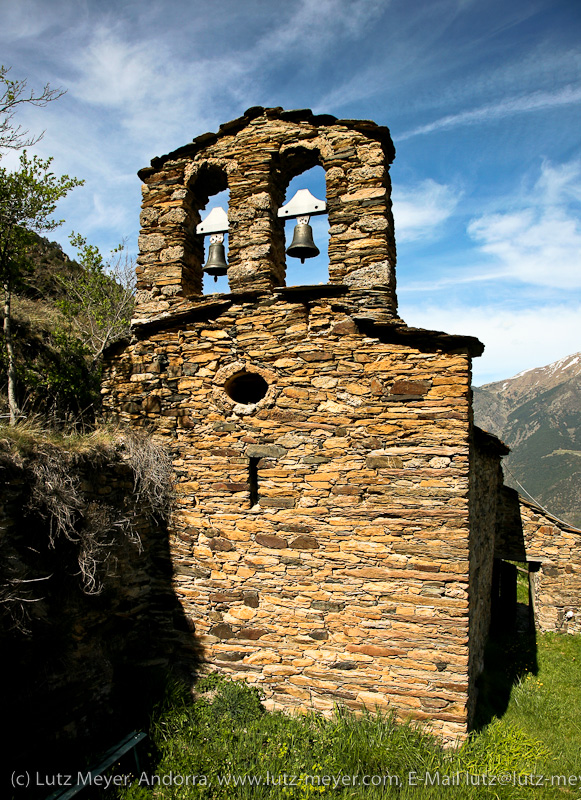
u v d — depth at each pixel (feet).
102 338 39.78
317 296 21.03
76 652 17.56
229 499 21.54
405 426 19.26
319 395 20.45
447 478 18.65
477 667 23.39
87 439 19.63
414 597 18.78
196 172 24.32
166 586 22.29
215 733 18.19
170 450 22.70
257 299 21.85
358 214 21.47
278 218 23.93
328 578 19.89
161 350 23.40
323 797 15.24
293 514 20.49
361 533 19.56
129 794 15.33
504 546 36.65
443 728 18.24
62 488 16.52
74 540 16.34
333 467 20.06
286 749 17.19
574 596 34.91
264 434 21.16
